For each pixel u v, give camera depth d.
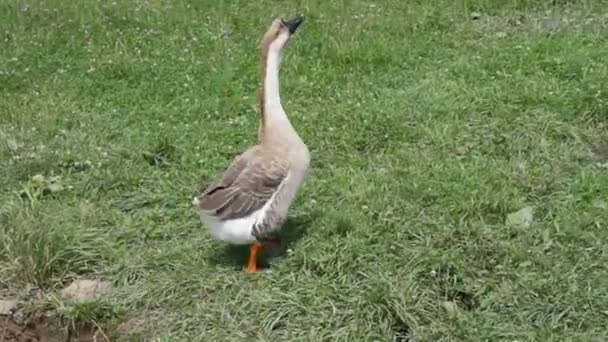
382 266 5.25
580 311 4.99
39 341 5.23
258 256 5.35
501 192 5.68
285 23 5.26
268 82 5.22
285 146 5.21
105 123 6.59
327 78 7.05
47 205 5.81
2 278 5.41
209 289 5.24
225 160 6.20
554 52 7.16
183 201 5.84
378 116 6.43
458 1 8.15
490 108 6.50
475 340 4.90
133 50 7.54
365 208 5.59
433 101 6.59
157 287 5.28
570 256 5.26
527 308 5.03
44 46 7.58
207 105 6.75
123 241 5.58
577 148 6.14
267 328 5.05
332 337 4.97
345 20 7.88
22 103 6.82
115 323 5.20
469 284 5.19
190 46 7.59
